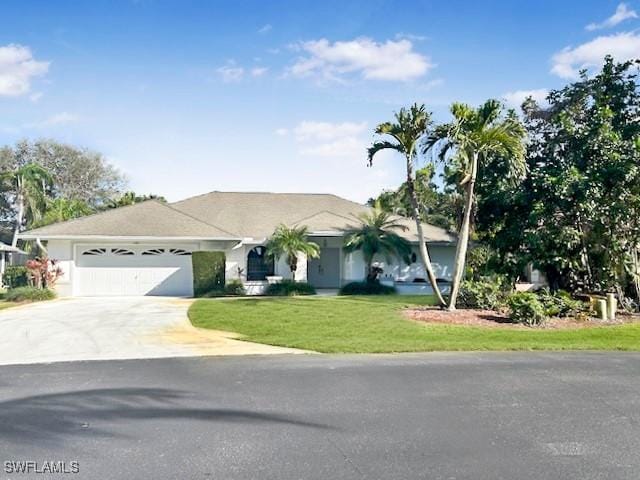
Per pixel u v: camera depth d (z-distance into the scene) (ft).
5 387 26.22
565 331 47.06
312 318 51.55
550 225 61.77
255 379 28.07
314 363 32.58
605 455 17.31
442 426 20.24
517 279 74.28
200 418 21.15
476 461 16.72
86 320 51.60
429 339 42.88
